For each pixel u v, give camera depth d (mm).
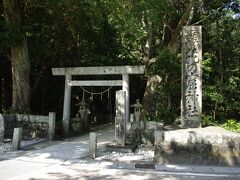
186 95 12641
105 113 26344
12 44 14648
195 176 8109
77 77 19828
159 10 13500
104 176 7930
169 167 9117
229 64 20391
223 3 19125
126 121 13016
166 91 16906
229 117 19219
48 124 14055
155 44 20188
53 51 19047
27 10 16359
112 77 20172
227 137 9594
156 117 15812
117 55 21500
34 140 13477
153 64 16516
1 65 18641
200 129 11406
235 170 8891
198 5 17906
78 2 15766
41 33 18203
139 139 12992
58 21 17328
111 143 12461
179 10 19312
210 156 9586
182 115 12648
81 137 15125
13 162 9359
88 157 10188
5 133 13727
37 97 21125
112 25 19547
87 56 19641
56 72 15961
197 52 12625
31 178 7633
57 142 13172
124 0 13602
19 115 14531
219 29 20312
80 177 7785
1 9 16594
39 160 9680
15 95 15922
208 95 16844
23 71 15898
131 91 24969
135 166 9125
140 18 14156
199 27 12641
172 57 15617
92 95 22172
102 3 14297
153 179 7707
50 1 15438
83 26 17766
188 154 9664
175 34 17047
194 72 12586
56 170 8492
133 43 21094
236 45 20672
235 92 18609
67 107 15797
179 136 9727
